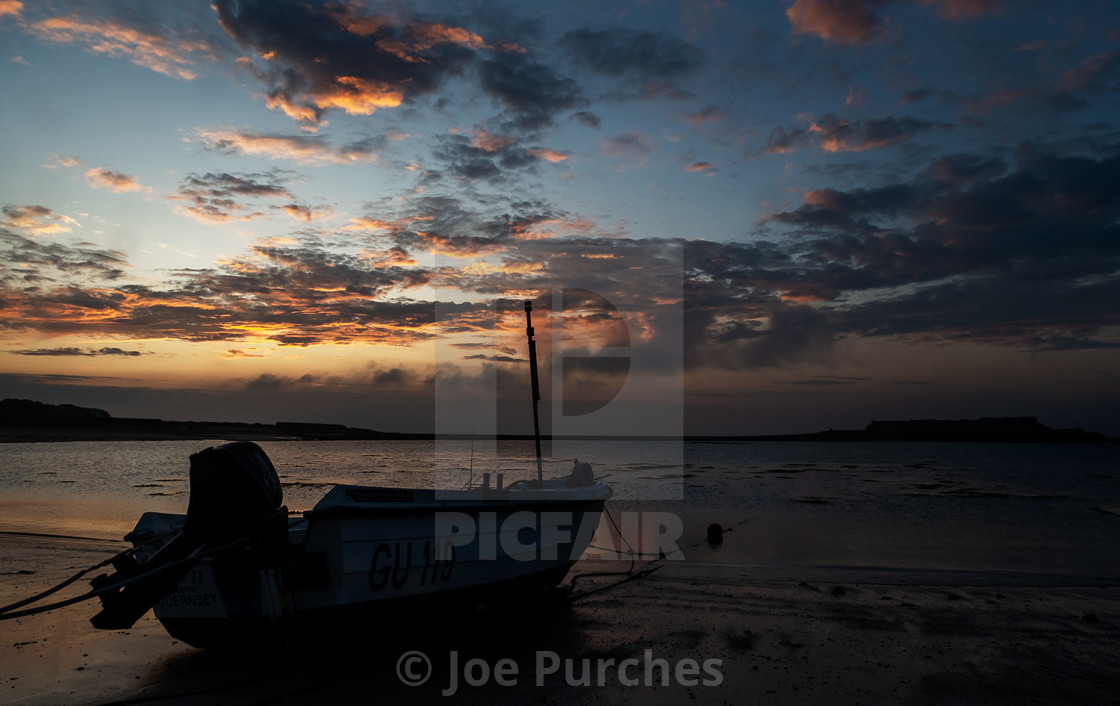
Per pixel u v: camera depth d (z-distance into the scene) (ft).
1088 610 28.14
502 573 24.43
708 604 28.94
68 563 36.04
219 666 20.76
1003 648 22.99
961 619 26.58
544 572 26.71
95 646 22.54
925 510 68.64
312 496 78.02
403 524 20.72
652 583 33.09
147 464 135.23
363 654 22.03
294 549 19.43
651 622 26.18
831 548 45.01
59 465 130.82
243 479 19.43
